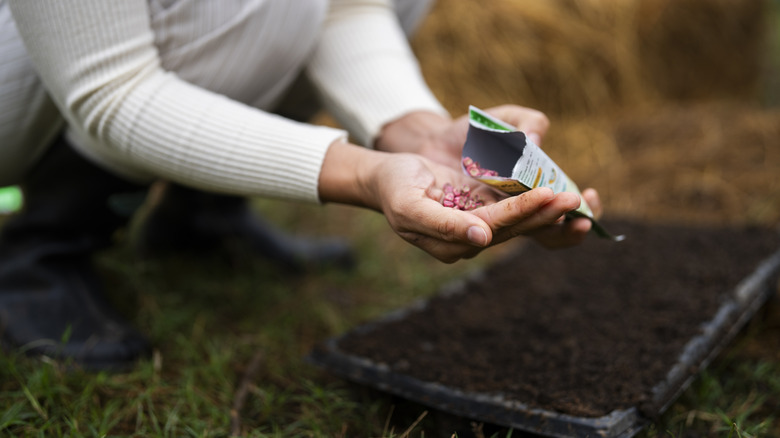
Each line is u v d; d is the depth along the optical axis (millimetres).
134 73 970
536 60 2072
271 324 1256
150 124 973
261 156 971
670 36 2258
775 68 2643
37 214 1163
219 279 1370
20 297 1142
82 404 1040
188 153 977
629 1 2125
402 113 1134
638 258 1278
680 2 2213
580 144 1979
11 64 1020
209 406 1062
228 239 1397
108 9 942
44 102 1050
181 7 1014
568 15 2082
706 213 1533
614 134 1984
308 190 971
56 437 1002
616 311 1139
